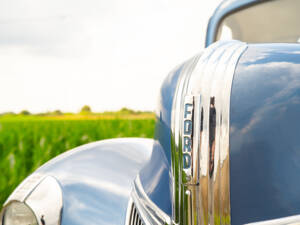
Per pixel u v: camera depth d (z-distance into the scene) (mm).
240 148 1049
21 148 6000
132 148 1950
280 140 1024
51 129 7902
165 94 1359
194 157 1075
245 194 1038
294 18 2277
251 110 1057
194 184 1074
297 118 1020
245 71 1096
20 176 4891
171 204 1203
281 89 1053
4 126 8266
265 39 2428
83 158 1713
